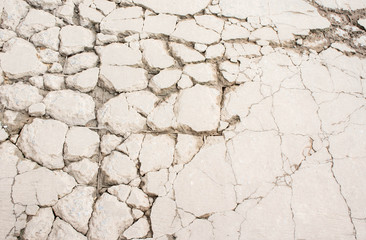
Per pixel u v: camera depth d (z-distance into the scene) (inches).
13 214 27.5
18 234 27.0
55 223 27.5
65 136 30.3
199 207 28.6
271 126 32.0
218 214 28.5
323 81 34.7
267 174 30.1
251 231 28.2
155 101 32.3
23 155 29.4
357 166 30.9
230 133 31.4
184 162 30.1
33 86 31.9
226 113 32.2
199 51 34.9
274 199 29.2
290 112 32.8
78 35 34.7
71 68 33.1
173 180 29.3
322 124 32.5
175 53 34.6
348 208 29.3
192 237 27.8
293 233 28.3
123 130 31.0
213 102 32.6
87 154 29.9
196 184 29.3
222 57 34.9
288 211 28.9
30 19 34.9
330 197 29.6
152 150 30.3
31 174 28.8
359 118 33.1
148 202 28.6
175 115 31.7
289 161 30.7
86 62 33.4
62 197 28.3
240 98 33.0
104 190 28.9
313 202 29.3
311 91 34.1
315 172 30.4
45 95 31.8
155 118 31.5
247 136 31.4
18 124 30.5
